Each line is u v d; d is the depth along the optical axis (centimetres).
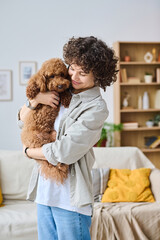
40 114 142
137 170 291
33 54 452
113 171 292
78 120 133
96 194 278
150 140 480
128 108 466
